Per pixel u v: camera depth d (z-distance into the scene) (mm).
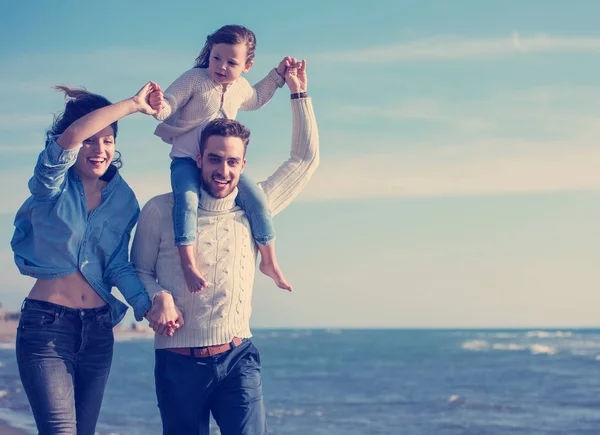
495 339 76000
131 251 4117
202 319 3949
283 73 4637
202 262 3977
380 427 17188
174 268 4004
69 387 3812
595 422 18203
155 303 3869
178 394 3957
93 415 4074
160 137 4445
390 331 125375
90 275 3908
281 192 4492
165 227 4031
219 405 4043
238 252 4066
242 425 3936
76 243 3871
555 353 47875
